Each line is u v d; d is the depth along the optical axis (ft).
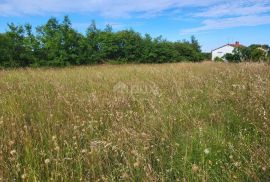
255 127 13.41
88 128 14.11
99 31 95.40
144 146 11.51
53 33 83.51
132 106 18.43
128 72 43.11
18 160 10.96
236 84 21.56
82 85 28.30
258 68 29.58
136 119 14.85
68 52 83.71
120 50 99.81
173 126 14.52
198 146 11.81
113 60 95.76
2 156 10.80
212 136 12.60
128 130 12.74
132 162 10.54
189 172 9.91
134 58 102.78
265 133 12.62
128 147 11.44
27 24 78.38
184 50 130.62
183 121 15.19
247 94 18.79
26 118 16.15
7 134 12.96
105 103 18.74
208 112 16.70
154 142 12.76
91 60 87.71
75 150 11.96
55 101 19.38
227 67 39.27
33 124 14.46
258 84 19.38
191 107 17.72
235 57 55.98
